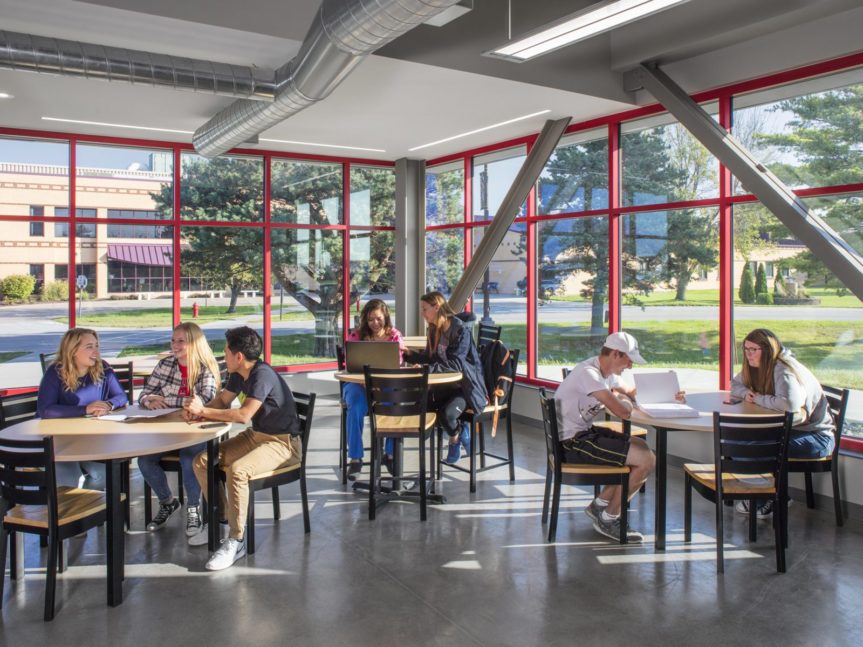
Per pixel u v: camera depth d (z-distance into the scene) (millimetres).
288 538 4094
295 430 4059
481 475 5426
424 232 8617
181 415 3975
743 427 3531
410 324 8711
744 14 4742
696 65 5395
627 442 3932
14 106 5730
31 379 6781
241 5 4176
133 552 3893
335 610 3195
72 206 6906
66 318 6941
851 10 4414
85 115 6066
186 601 3289
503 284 7605
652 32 5371
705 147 5113
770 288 5141
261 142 7379
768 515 4398
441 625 3051
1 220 6602
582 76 5527
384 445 5383
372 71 4898
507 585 3451
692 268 5684
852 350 4664
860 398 4621
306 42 4020
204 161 7555
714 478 3766
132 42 4379
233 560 3736
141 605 3250
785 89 4949
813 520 4375
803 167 4863
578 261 6719
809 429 4168
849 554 3826
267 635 2969
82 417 3945
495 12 5051
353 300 8562
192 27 4141
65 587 3439
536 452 6121
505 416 5312
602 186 6426
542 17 5336
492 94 5531
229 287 7785
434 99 5648
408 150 7898
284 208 8039
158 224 7363
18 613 3170
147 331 7355
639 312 6152
